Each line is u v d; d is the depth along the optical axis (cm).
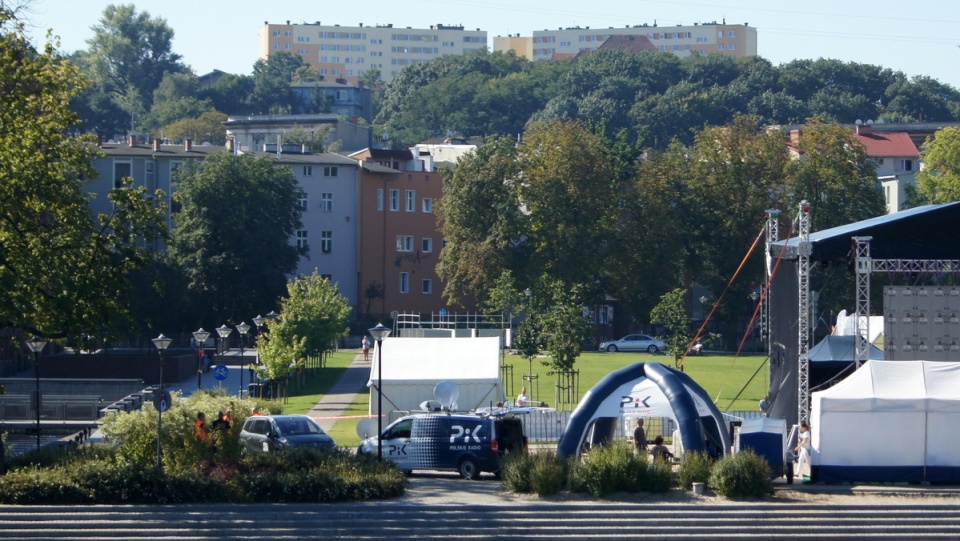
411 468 5612
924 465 5228
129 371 11494
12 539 4206
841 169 15412
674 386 5362
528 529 4331
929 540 4300
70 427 8050
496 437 5538
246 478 4684
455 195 15512
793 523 4400
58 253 5534
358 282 17788
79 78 5806
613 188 15550
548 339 9212
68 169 5747
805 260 6225
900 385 5316
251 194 14875
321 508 4519
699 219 15900
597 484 4797
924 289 6256
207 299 14525
